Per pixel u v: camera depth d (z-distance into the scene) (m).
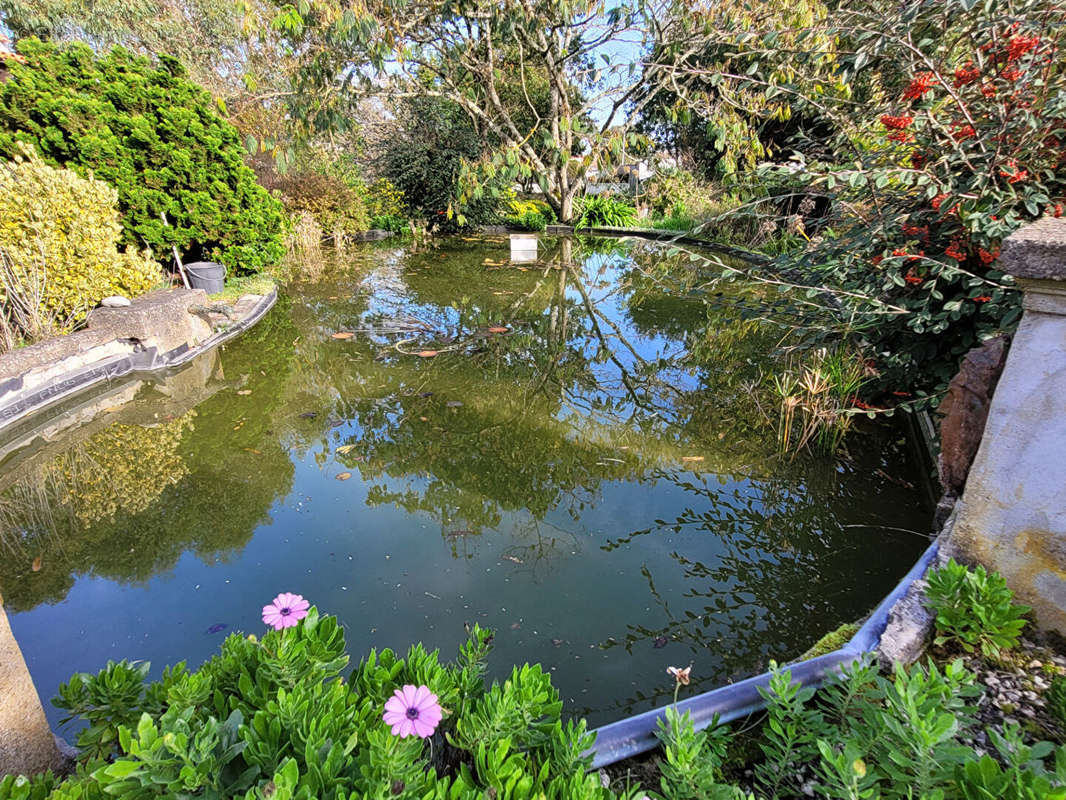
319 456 3.11
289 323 5.69
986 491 1.42
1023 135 2.06
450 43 8.64
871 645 1.35
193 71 11.91
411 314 6.06
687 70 4.40
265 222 6.91
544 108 13.40
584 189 14.05
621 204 14.10
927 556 1.65
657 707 1.55
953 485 1.89
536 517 2.52
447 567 2.16
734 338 5.16
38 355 3.54
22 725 1.09
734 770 1.08
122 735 0.85
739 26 4.49
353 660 1.69
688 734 0.94
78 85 5.37
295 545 2.31
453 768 1.01
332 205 10.71
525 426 3.47
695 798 0.89
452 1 7.45
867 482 2.73
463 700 1.04
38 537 2.41
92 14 11.60
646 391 4.03
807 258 3.10
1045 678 1.25
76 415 3.63
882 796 0.92
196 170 5.96
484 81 9.45
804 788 1.04
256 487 2.79
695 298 6.73
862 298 2.46
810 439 3.10
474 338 5.25
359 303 6.52
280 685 0.97
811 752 1.00
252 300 6.05
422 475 2.90
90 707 1.08
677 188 11.70
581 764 0.91
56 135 5.11
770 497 2.64
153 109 5.71
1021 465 1.34
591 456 3.08
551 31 8.18
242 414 3.64
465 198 8.12
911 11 2.23
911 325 2.33
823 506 2.55
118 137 5.48
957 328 2.49
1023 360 1.30
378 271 8.45
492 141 11.52
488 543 2.33
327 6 5.59
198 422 3.53
